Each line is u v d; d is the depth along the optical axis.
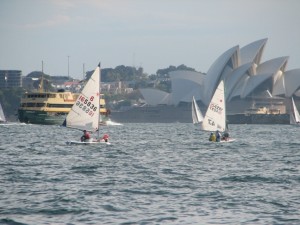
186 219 43.00
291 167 78.25
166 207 47.16
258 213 45.06
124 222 41.97
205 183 60.56
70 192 53.47
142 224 41.50
